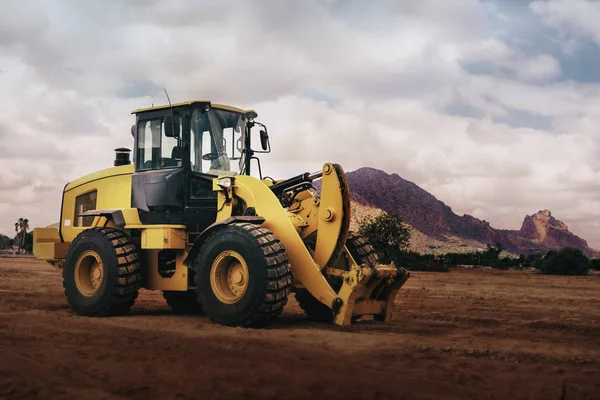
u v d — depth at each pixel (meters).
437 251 180.38
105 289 9.02
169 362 5.09
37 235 10.91
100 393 4.04
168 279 9.22
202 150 9.28
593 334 7.39
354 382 4.39
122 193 9.96
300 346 5.99
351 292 7.53
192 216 9.09
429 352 5.70
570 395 4.08
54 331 6.88
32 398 3.93
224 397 3.94
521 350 5.88
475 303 11.87
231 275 7.85
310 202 8.53
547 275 33.97
